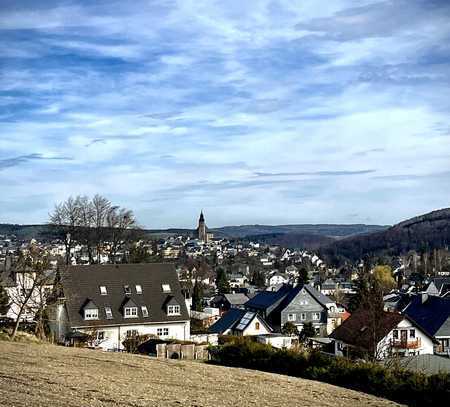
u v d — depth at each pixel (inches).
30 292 1718.8
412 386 1008.9
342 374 1105.4
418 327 2044.8
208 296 5064.0
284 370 1224.2
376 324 1595.7
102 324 2050.9
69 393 747.4
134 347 1717.5
